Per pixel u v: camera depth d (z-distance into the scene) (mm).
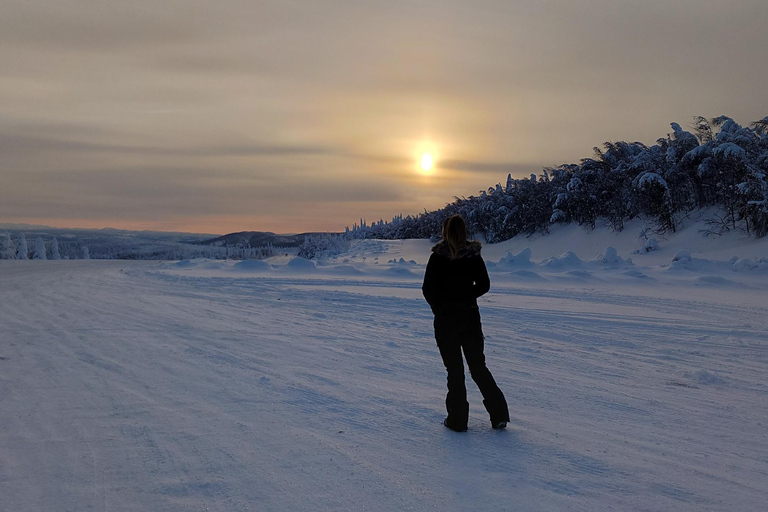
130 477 3426
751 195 25938
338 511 2996
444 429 4422
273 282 19547
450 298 4449
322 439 4145
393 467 3615
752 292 14875
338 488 3283
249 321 10594
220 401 5148
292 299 14492
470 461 3734
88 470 3533
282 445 4000
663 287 16359
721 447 4098
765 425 4633
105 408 4902
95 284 19031
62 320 10477
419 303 13414
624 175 34656
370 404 5102
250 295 15484
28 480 3385
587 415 4887
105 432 4266
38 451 3861
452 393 4410
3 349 7672
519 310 11867
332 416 4727
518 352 7781
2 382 5840
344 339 8703
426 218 61688
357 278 21016
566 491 3281
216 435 4203
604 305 12750
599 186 36750
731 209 27422
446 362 4465
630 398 5449
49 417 4641
